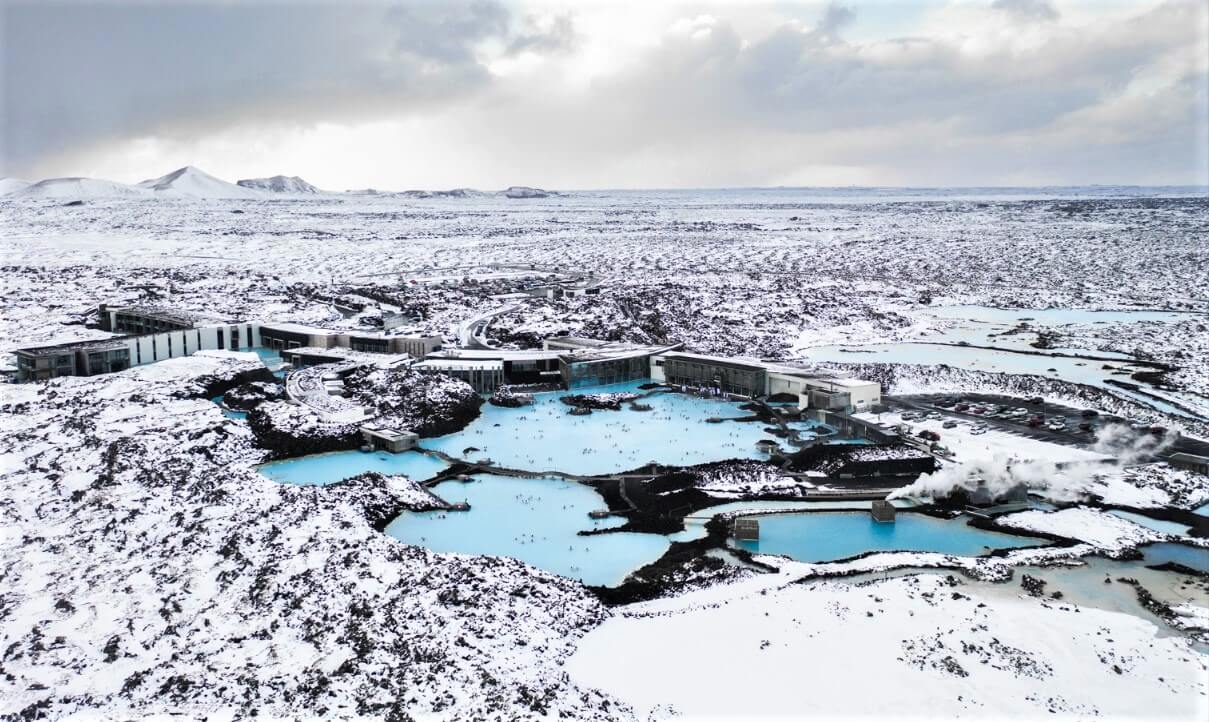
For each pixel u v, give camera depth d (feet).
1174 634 164.04
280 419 297.12
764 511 232.53
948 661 152.46
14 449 258.98
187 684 142.51
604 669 151.64
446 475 262.26
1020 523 220.43
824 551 207.31
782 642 159.53
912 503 236.43
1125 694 142.92
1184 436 288.30
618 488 250.16
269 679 144.46
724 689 144.46
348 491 234.58
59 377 364.58
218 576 180.96
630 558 203.82
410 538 214.48
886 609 172.35
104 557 190.39
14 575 181.88
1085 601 177.99
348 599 170.30
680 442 296.92
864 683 146.00
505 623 163.94
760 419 327.88
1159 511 227.61
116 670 147.43
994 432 293.43
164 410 305.32
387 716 134.00
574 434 308.60
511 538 215.31
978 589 183.21
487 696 139.54
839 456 266.16
